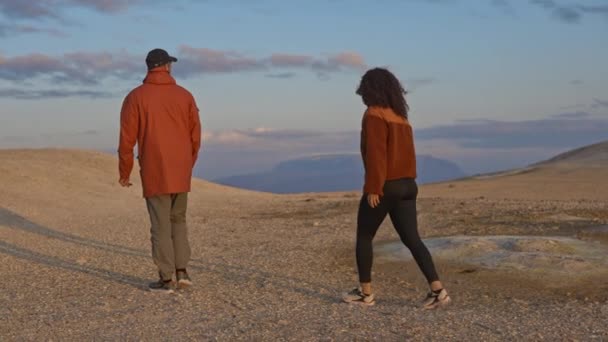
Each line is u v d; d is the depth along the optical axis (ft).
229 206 57.00
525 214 38.17
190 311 18.11
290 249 29.66
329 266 25.54
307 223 40.37
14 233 36.37
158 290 20.81
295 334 15.17
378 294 20.67
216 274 24.00
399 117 17.84
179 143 20.43
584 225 32.78
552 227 32.76
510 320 16.37
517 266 23.45
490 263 24.11
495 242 26.86
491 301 19.54
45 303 19.43
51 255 28.76
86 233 36.52
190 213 50.44
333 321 16.38
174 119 20.40
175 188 20.31
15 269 25.26
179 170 20.42
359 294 18.90
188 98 20.70
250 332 15.48
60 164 75.56
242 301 19.40
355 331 15.34
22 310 18.57
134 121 20.20
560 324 15.83
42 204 52.49
